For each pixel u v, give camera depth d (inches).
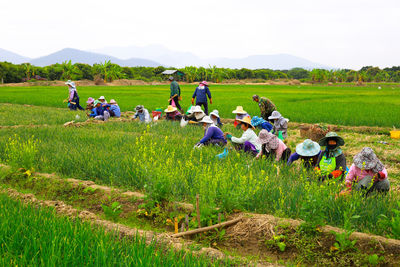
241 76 6245.1
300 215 215.9
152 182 260.1
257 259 190.4
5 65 3786.9
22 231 179.9
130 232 202.4
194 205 235.0
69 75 4276.6
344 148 500.1
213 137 426.9
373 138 572.1
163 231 224.2
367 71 6924.2
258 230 213.2
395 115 831.7
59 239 169.8
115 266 154.5
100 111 740.0
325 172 285.3
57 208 239.8
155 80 5032.0
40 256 156.3
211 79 5211.6
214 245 205.8
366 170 262.7
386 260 178.9
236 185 254.5
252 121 498.6
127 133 527.2
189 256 167.5
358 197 233.6
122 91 2288.4
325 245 196.1
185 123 623.2
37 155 367.9
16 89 2431.1
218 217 221.8
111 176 307.4
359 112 907.4
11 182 312.8
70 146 409.1
